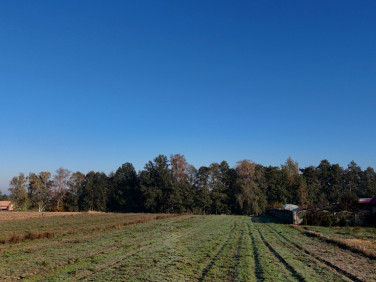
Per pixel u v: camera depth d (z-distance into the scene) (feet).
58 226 111.55
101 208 328.90
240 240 69.10
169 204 297.74
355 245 56.39
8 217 167.84
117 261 44.34
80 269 38.65
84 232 87.10
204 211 305.12
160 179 308.40
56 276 35.09
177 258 46.29
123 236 76.43
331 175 347.97
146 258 46.14
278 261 44.91
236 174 289.53
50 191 327.47
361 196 326.24
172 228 100.42
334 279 34.42
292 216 122.72
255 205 258.57
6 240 65.21
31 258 46.11
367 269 39.83
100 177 346.54
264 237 75.97
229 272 37.86
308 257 48.19
